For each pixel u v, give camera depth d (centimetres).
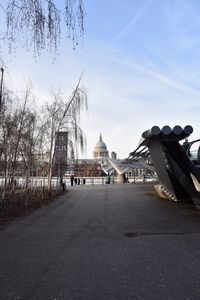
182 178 1698
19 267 687
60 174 3136
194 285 560
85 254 789
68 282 588
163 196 2194
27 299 513
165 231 1056
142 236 990
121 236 1000
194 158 1769
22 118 2209
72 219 1370
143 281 586
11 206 1758
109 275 624
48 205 1900
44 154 2662
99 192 2819
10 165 2052
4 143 1861
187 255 755
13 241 950
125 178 5478
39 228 1166
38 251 827
